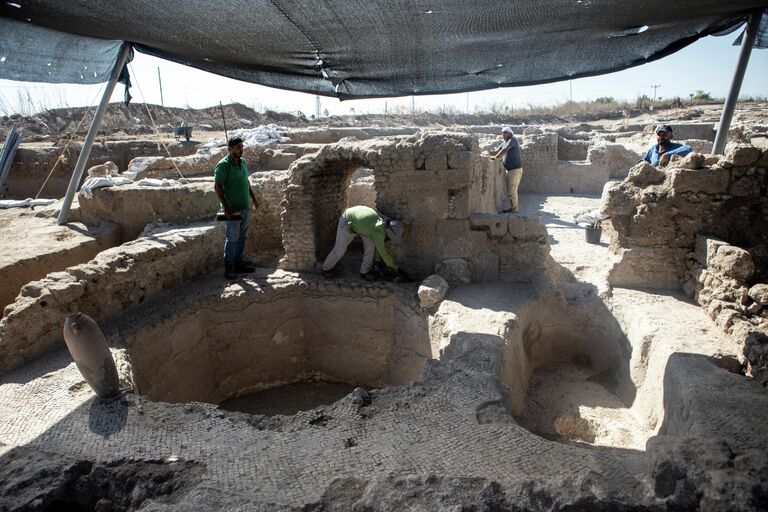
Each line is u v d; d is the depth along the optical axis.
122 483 3.10
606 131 20.08
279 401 6.76
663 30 4.68
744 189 5.41
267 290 6.65
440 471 3.00
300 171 6.84
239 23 4.01
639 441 4.54
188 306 5.98
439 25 4.06
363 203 10.75
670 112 24.91
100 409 3.81
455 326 5.25
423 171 6.45
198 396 6.23
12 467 3.18
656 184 5.91
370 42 4.50
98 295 5.28
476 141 6.98
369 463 3.12
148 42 5.02
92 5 3.74
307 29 4.14
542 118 26.81
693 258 5.66
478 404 3.75
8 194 15.14
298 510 2.73
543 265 6.45
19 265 6.39
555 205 11.99
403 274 6.76
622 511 2.46
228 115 25.94
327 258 6.92
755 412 3.33
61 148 15.41
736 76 5.50
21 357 4.46
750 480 2.29
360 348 6.87
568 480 2.67
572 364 6.17
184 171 11.69
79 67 5.44
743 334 4.31
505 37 4.47
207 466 3.15
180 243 6.46
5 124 20.53
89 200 8.09
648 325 4.96
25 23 4.29
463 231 6.54
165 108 25.58
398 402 3.84
